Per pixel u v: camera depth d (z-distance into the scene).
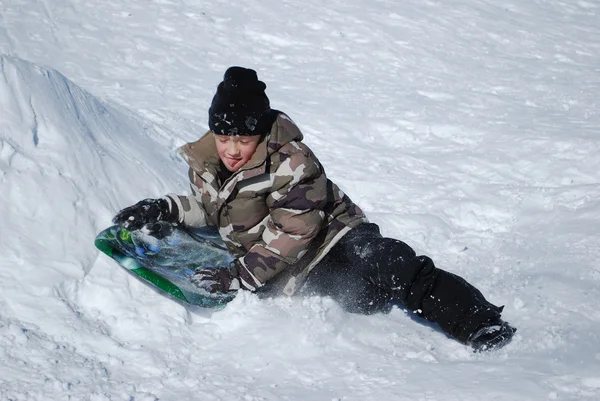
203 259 5.16
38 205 4.87
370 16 13.83
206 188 4.89
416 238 6.60
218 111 4.46
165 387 3.96
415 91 10.98
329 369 4.25
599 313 5.05
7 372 3.83
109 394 3.80
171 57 10.88
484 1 15.98
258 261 4.70
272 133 4.61
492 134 9.43
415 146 9.11
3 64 5.36
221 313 4.69
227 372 4.17
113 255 4.66
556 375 4.12
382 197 7.57
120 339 4.39
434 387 4.04
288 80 10.87
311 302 4.82
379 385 4.08
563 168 8.31
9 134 5.07
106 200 5.23
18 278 4.49
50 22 11.08
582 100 11.11
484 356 4.50
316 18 13.30
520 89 11.52
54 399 3.69
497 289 5.47
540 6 16.31
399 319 5.03
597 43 14.40
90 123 5.84
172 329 4.50
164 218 5.12
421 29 13.68
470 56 12.88
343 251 4.94
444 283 4.67
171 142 7.06
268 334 4.48
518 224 7.02
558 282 5.56
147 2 12.61
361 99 10.41
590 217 6.89
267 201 4.72
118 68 10.21
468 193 7.68
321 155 8.47
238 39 12.03
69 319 4.35
